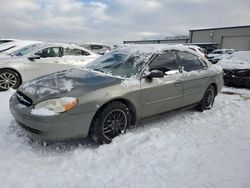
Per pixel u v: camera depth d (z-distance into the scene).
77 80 3.50
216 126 4.21
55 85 3.36
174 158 2.99
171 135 3.65
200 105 4.99
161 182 2.52
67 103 2.98
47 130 2.94
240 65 8.48
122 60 4.07
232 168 2.81
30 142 3.40
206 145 3.39
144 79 3.71
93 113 3.14
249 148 3.34
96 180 2.55
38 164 2.87
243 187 2.46
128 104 3.57
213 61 15.37
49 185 2.46
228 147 3.35
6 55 7.63
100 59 4.48
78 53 7.84
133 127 3.87
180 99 4.29
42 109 2.98
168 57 4.21
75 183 2.50
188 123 4.33
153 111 3.88
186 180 2.56
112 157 3.02
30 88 3.42
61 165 2.84
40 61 6.98
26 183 2.47
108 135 3.38
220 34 40.78
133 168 2.77
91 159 2.98
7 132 3.68
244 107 5.49
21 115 3.14
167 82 3.98
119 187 2.44
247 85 8.12
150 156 3.03
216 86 5.25
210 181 2.55
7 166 2.76
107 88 3.31
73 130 3.05
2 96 5.89
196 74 4.60
